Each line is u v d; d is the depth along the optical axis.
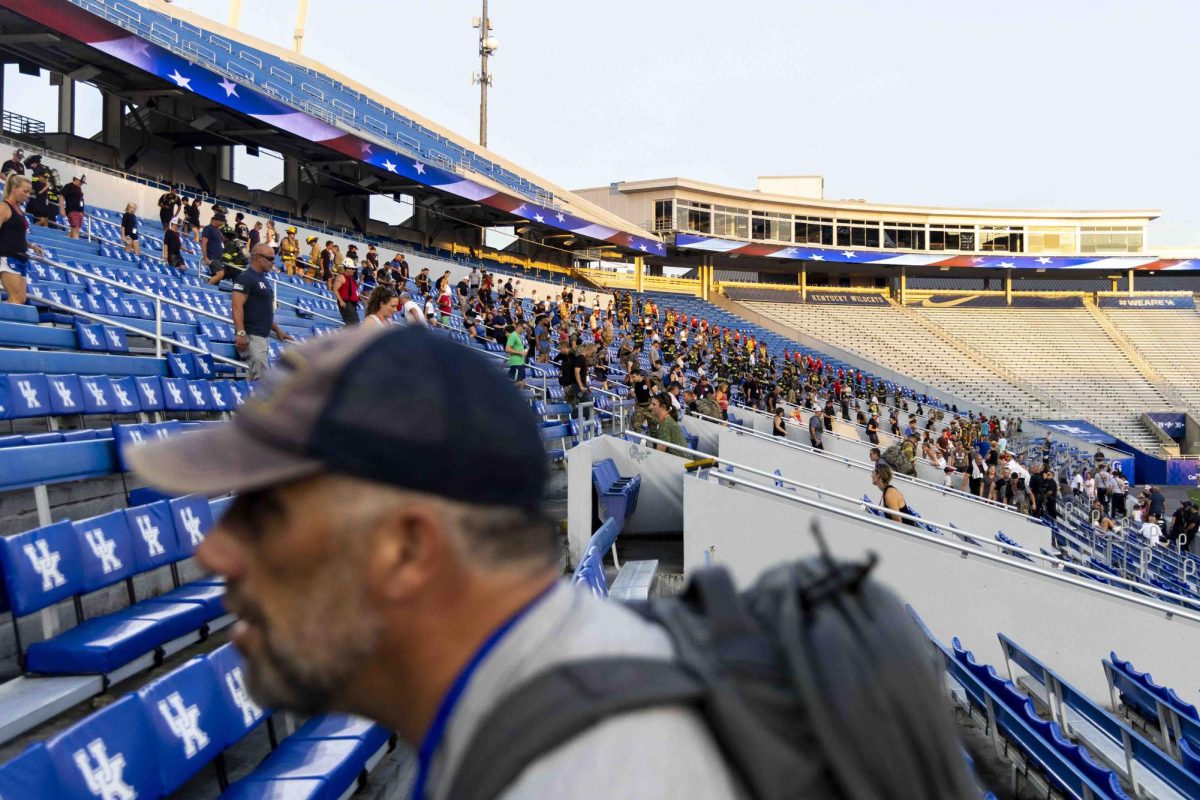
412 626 0.59
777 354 39.50
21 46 20.11
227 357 10.27
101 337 8.72
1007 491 20.38
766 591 0.67
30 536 3.51
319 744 3.10
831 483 13.61
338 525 0.57
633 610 0.69
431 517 0.57
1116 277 56.53
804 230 53.62
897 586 7.30
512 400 0.63
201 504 4.98
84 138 24.14
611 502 8.24
